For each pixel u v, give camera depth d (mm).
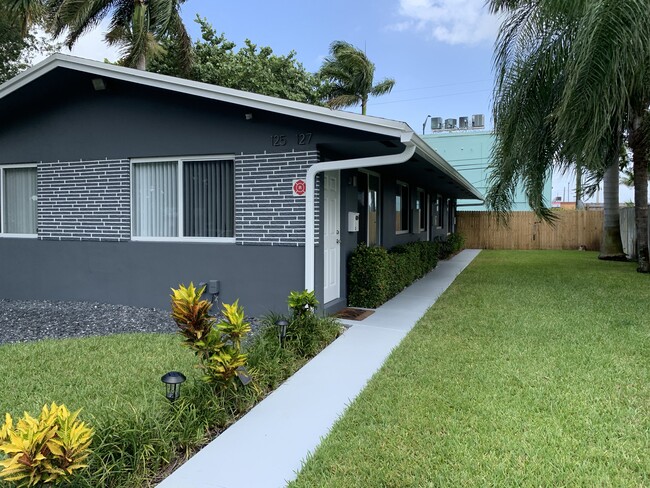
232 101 5812
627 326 5734
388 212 9797
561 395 3578
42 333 5543
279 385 3965
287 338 4750
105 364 4340
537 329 5590
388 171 9406
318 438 3045
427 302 7555
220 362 3266
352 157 7176
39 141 7441
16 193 7840
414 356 4590
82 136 7148
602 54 7074
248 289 6312
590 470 2576
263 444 2975
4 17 13852
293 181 6027
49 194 7426
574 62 7301
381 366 4371
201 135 6457
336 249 7098
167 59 17125
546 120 8570
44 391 3699
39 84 6781
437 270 12141
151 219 6910
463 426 3094
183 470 2674
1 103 7129
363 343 5168
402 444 2871
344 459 2723
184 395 3191
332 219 6949
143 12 13023
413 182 12359
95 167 7094
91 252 7191
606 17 6887
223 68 17906
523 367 4223
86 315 6422
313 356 4730
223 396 3357
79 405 3416
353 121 5332
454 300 7629
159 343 5035
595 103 7250
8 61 16531
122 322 6059
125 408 3045
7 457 2375
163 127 6652
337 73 21234
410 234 12148
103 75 6340
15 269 7715
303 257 6043
